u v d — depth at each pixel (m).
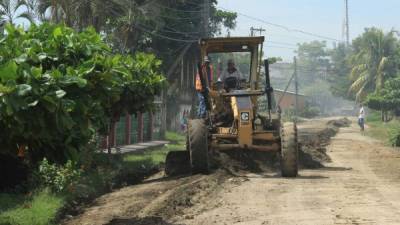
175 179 15.38
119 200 12.31
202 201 11.70
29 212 10.37
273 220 9.77
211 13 48.97
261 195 12.36
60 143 8.42
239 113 15.72
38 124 7.72
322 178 15.35
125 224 9.63
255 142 17.20
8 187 12.42
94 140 15.95
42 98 7.56
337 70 104.62
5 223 9.54
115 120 17.19
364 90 74.94
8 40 9.06
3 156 12.33
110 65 9.17
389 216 10.00
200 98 17.59
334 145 30.02
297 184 14.07
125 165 18.34
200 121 15.77
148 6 35.88
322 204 11.24
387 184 14.15
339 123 64.69
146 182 15.81
